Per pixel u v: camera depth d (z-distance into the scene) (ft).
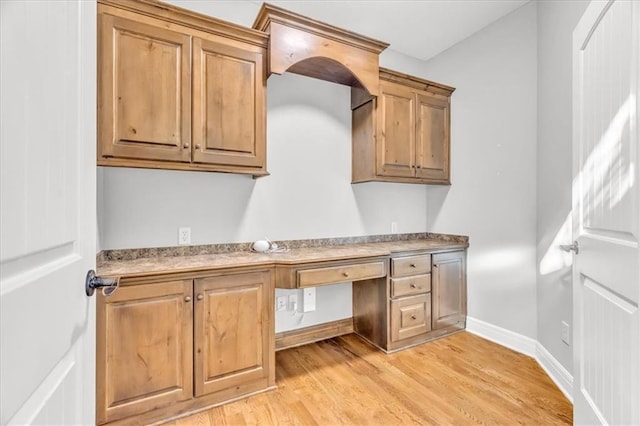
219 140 6.30
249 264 6.03
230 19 7.63
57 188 2.00
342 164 9.32
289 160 8.47
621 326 3.56
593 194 4.31
